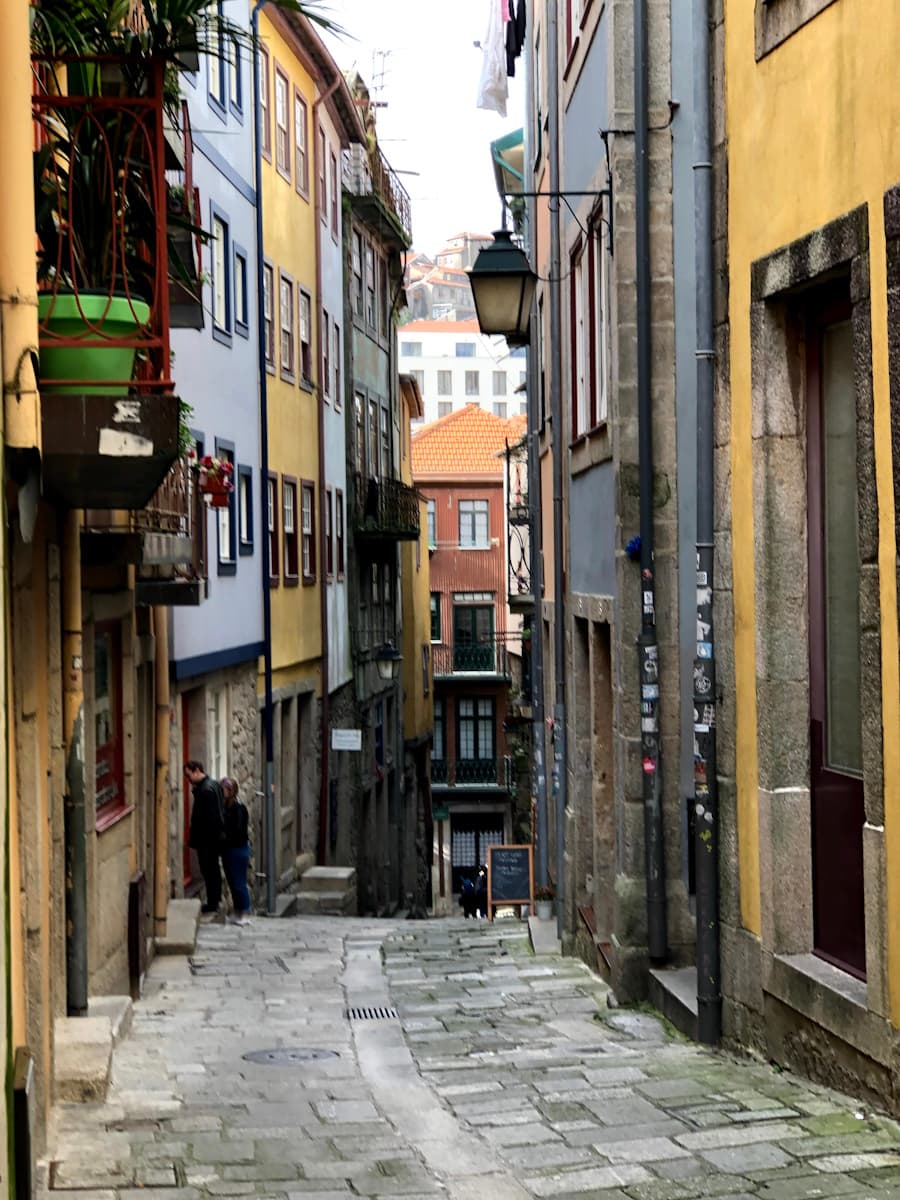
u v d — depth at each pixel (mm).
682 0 11297
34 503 5902
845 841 7965
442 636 64000
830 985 7645
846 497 7953
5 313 5707
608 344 12828
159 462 6848
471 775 62844
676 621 11508
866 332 7094
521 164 29062
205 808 18516
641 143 11406
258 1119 7891
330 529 31406
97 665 12227
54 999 9070
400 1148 7062
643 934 11609
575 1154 6664
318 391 30016
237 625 22500
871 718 7035
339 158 33562
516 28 22594
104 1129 7703
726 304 9109
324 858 29453
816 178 7676
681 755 11484
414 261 141125
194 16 7234
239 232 23359
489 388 128625
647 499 11398
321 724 29844
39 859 7070
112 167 7113
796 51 7910
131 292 7695
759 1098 7559
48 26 7406
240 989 13234
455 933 17609
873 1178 5957
